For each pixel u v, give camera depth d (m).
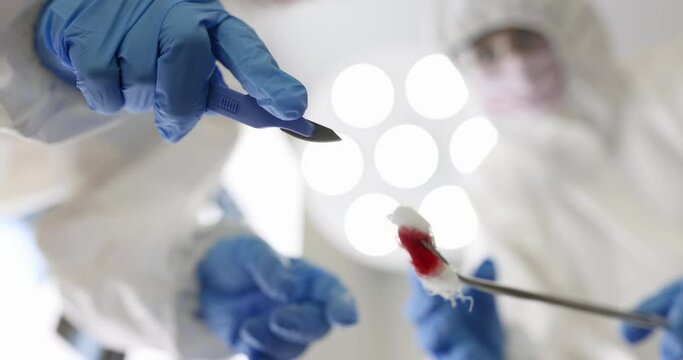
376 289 1.65
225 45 0.49
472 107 1.46
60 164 0.86
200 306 0.90
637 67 1.31
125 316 0.92
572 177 1.25
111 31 0.49
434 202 1.48
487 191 1.33
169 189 0.92
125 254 0.91
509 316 1.17
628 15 1.52
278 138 1.64
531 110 1.26
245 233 0.94
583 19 1.22
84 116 0.63
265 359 0.80
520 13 1.20
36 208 1.03
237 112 0.47
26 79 0.59
